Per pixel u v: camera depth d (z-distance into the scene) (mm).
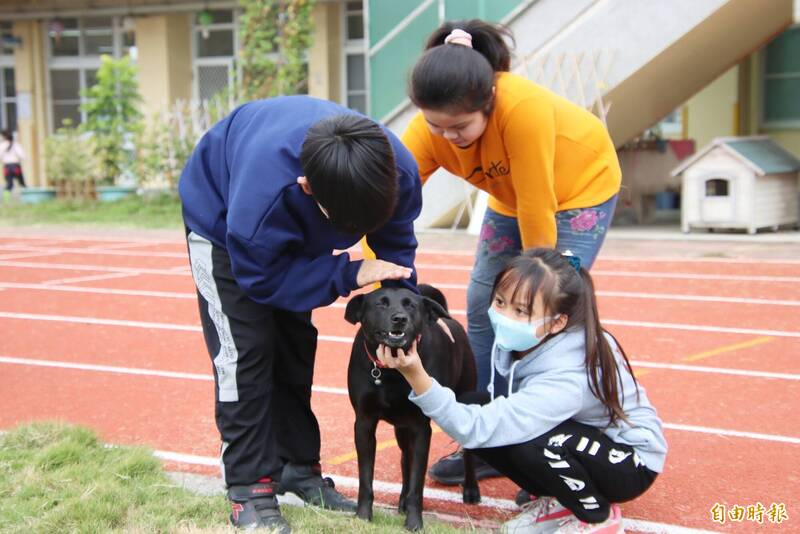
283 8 20625
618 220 16422
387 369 3896
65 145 21875
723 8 12992
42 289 11250
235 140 3850
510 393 4000
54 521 3930
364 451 4125
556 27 13953
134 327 8875
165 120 21219
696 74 15578
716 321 8609
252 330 3920
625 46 13609
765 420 5641
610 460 3734
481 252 5012
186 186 4000
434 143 4625
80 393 6461
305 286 3721
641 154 16422
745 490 4547
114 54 25062
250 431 3986
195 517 4059
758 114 18422
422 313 3895
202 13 22781
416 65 3986
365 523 3988
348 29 22797
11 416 5910
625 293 10078
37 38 25188
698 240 14016
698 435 5379
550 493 3863
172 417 5844
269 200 3543
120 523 4012
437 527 3980
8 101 26359
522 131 4160
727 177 14273
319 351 7707
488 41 4305
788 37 17781
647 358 7266
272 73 20812
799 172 15062
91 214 20078
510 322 3799
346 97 22969
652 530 4109
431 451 5234
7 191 22531
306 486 4461
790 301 9406
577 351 3826
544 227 4340
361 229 3420
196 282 4012
